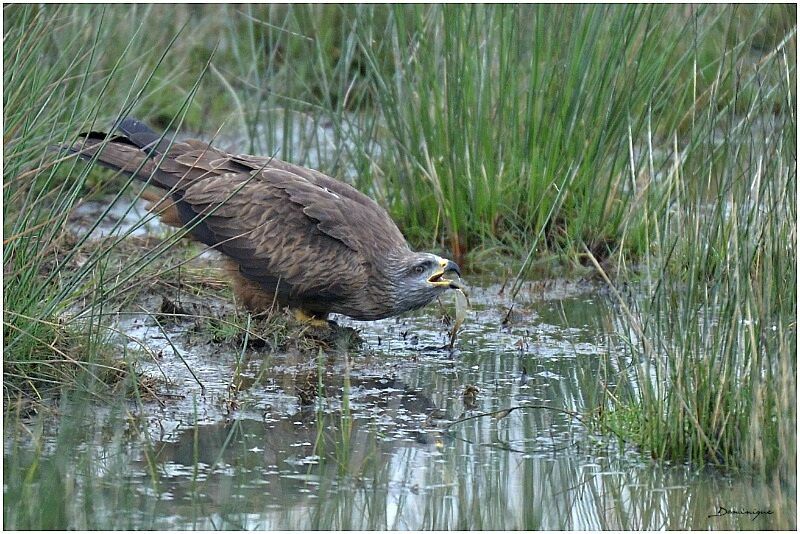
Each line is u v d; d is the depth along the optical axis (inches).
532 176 569.6
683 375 363.3
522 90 596.4
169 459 360.2
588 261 565.0
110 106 620.4
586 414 399.2
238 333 461.7
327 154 633.0
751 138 393.7
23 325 388.5
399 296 478.0
